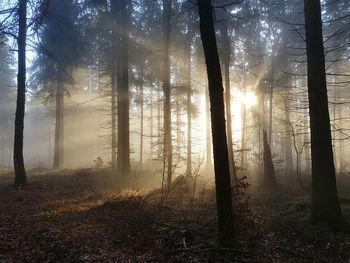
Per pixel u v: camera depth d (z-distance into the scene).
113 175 21.14
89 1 19.59
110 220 9.85
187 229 8.73
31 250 7.73
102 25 21.59
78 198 13.66
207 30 7.89
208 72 7.88
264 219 10.36
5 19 15.34
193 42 21.62
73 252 7.59
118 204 11.32
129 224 9.21
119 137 21.94
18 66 16.47
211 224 9.42
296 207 11.68
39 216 10.59
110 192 14.95
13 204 12.45
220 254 7.48
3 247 7.88
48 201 13.04
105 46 23.09
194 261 7.22
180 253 7.60
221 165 7.79
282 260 7.56
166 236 8.31
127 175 19.64
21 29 16.16
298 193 15.59
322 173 9.91
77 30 22.05
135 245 7.94
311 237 8.88
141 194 13.19
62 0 21.02
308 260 7.63
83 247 7.88
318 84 10.14
